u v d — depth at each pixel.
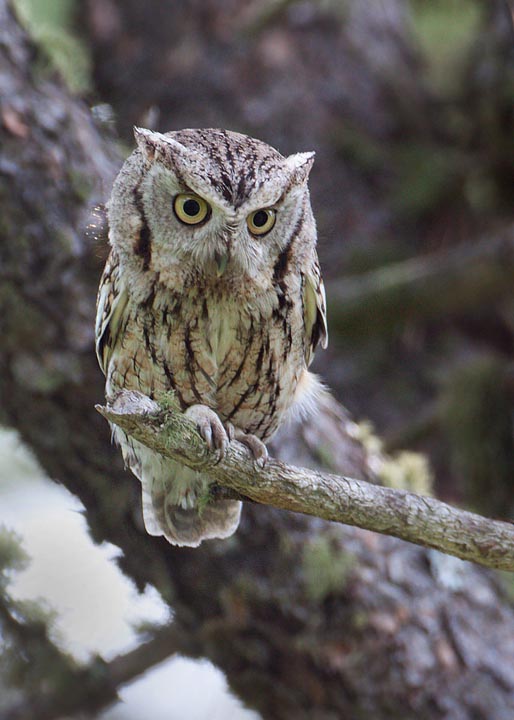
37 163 10.41
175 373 9.01
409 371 14.38
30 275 10.30
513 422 13.50
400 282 12.82
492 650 10.72
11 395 10.49
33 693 11.31
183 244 8.51
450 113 15.37
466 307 13.11
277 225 8.71
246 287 8.68
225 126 15.00
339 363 14.25
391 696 10.48
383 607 10.59
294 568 10.49
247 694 11.04
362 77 15.54
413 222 14.95
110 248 9.67
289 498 7.36
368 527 7.47
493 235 13.95
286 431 10.73
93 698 11.42
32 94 10.66
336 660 10.52
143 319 8.85
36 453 10.76
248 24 14.95
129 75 15.25
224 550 10.43
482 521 7.46
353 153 15.03
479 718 10.45
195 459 7.23
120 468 10.41
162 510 9.66
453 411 13.52
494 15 15.07
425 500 7.48
